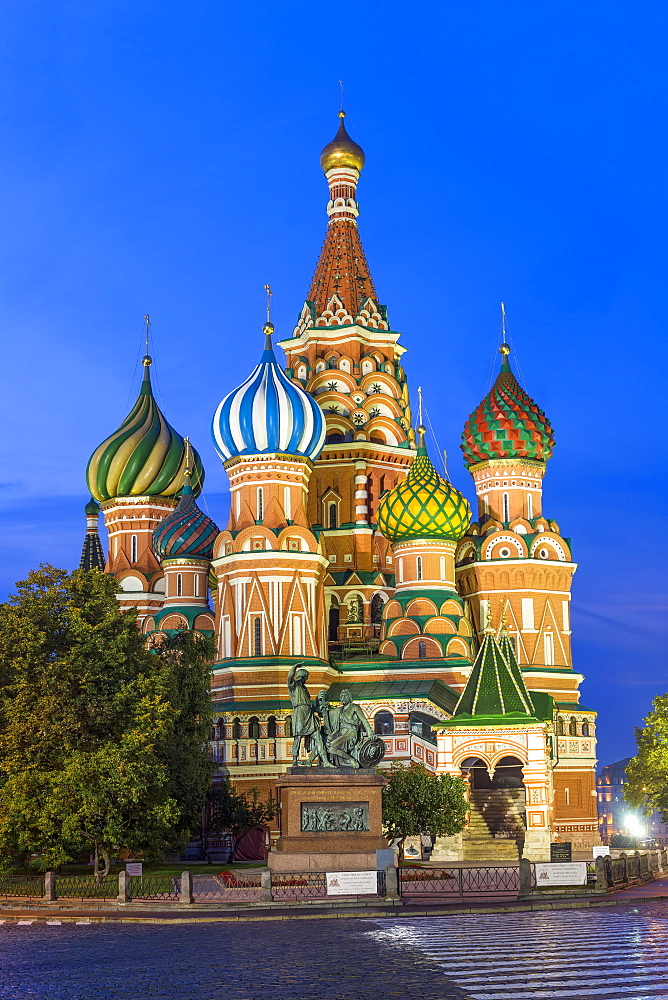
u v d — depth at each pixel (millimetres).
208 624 91812
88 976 25625
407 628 88500
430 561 89688
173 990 23281
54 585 59562
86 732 55750
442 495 89375
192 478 104438
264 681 82938
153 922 38125
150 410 104438
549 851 67125
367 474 98438
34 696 55062
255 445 86875
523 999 21266
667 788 95312
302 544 86062
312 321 102625
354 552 96688
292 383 89125
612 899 42125
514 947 28797
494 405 96500
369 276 105938
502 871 55875
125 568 100312
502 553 93438
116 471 101312
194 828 65750
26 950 30641
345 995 22141
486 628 92438
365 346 102688
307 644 84625
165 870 62062
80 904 43406
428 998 21609
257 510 86562
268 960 27406
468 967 25484
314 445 88438
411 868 56594
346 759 51875
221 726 82125
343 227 106000
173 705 59438
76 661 56219
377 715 83875
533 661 91750
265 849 76250
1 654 56844
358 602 95438
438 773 69625
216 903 41750
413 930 33406
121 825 52781
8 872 56281
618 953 27312
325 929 34281
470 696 71875
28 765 53344
